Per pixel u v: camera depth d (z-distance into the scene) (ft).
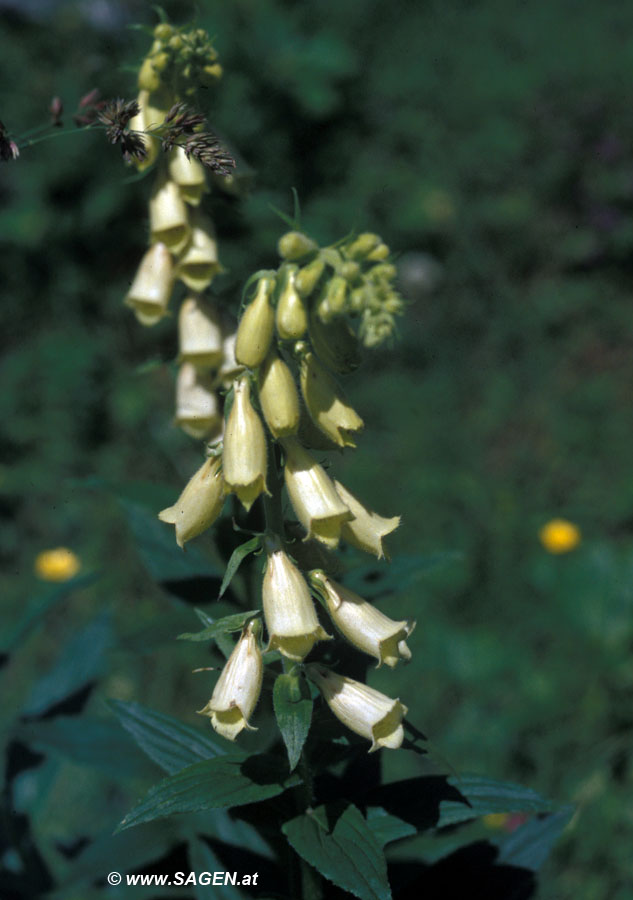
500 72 35.78
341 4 37.19
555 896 12.66
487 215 29.76
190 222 9.53
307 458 6.36
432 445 23.04
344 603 6.49
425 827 7.09
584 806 13.71
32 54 29.40
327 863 6.50
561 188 31.01
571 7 41.88
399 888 8.70
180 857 9.27
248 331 5.98
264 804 7.14
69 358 23.66
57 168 27.02
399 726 6.52
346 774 7.82
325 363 6.16
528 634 17.29
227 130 28.19
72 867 9.78
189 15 30.17
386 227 29.30
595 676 16.15
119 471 22.39
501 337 26.84
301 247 5.80
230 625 6.34
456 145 32.35
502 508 20.51
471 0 41.60
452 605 18.01
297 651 6.23
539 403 24.71
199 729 7.73
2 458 22.24
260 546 6.50
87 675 11.65
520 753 15.15
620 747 14.46
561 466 22.66
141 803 6.33
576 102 33.37
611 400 24.70
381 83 34.24
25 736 9.91
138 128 9.07
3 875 11.06
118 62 29.27
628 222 29.84
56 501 21.53
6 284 26.09
